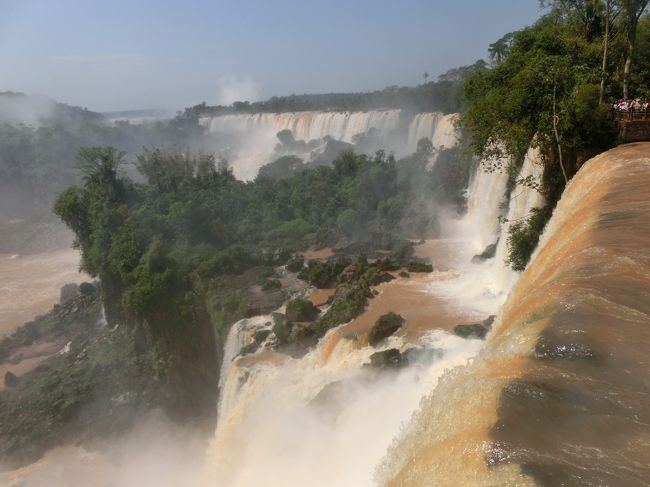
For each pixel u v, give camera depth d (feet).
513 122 114.01
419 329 108.47
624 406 30.09
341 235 199.21
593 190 72.59
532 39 135.33
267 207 226.79
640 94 111.75
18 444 144.36
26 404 156.66
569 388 31.91
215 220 203.41
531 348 36.99
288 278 168.96
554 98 101.04
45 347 195.62
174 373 156.46
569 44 123.85
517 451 27.02
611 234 54.19
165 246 184.65
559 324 38.96
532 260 77.25
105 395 156.56
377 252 176.35
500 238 131.44
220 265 174.50
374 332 106.83
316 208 219.41
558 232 68.13
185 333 158.51
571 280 45.93
